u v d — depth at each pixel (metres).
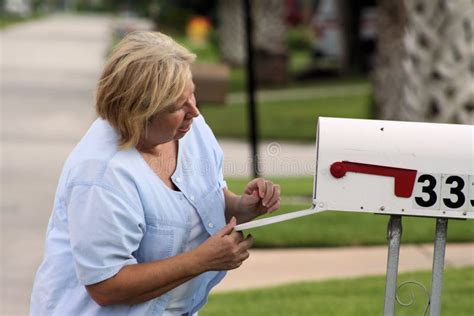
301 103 31.08
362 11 42.00
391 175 4.52
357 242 11.49
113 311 4.46
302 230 11.76
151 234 4.49
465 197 4.50
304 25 74.94
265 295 9.21
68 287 4.50
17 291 9.53
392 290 4.62
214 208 4.72
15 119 24.28
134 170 4.42
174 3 76.75
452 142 4.52
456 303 8.74
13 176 16.06
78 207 4.34
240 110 28.97
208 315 8.48
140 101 4.32
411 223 12.17
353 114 27.80
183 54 4.44
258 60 37.91
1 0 110.75
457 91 14.44
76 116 25.36
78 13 158.25
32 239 11.75
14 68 40.50
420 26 14.54
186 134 4.78
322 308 8.69
